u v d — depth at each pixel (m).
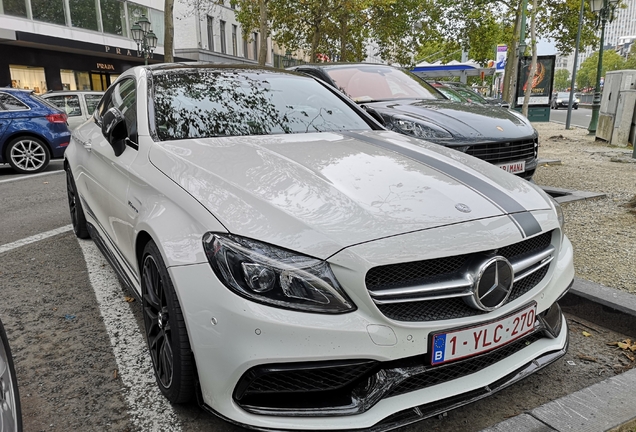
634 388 2.25
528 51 19.91
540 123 22.53
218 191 2.03
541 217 2.18
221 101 3.09
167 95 3.00
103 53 24.66
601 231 4.62
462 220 1.95
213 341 1.77
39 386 2.44
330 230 1.81
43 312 3.25
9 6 20.38
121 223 2.73
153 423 2.15
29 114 8.98
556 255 2.26
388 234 1.82
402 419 1.81
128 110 3.16
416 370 1.82
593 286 3.20
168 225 2.03
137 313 3.23
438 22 26.17
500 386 2.00
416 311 1.84
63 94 12.54
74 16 23.22
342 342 1.71
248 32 24.97
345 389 1.81
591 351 2.75
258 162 2.31
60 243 4.67
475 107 5.70
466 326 1.86
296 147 2.62
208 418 2.18
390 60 30.58
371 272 1.76
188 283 1.84
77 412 2.24
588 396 2.20
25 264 4.12
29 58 21.84
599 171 8.02
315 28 22.03
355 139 2.90
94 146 3.47
